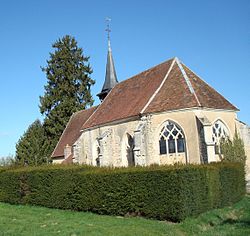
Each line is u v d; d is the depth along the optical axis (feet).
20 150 165.17
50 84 171.83
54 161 142.41
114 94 115.55
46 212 55.98
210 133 77.46
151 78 100.94
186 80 88.33
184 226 43.57
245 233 38.65
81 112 149.28
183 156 81.41
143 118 86.38
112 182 53.11
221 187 57.47
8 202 69.92
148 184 49.44
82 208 56.59
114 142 98.02
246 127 88.99
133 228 40.83
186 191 46.75
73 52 175.73
